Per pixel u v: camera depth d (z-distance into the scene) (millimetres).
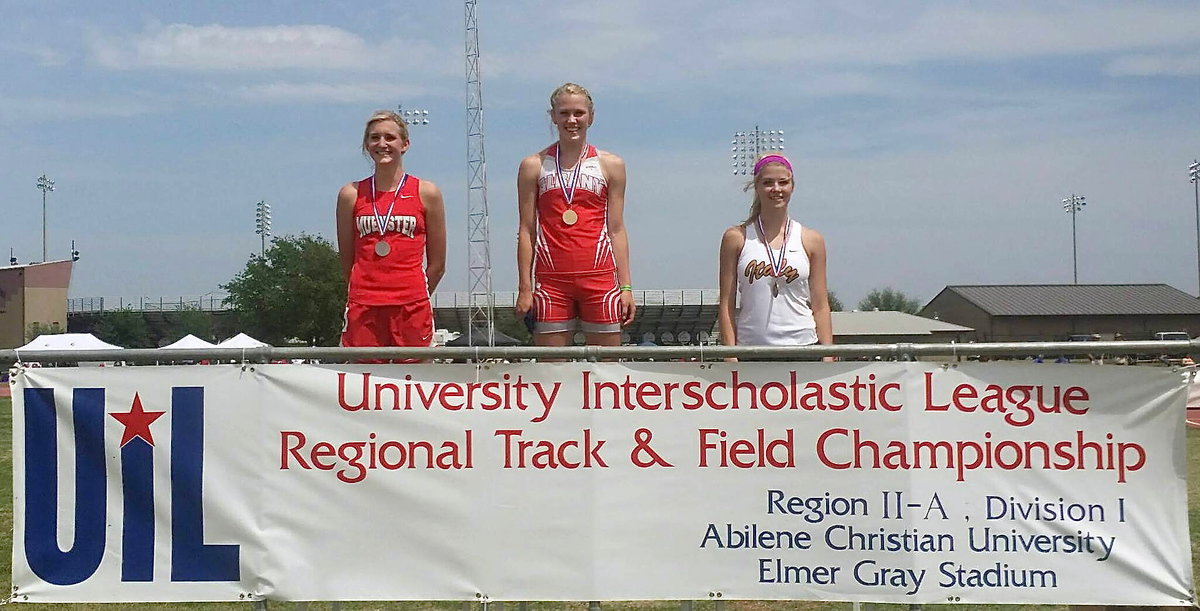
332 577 4797
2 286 64875
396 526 4793
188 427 4832
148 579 4820
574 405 4777
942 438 4719
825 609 6648
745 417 4754
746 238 5930
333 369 4816
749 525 4746
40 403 4848
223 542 4816
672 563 4758
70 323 71312
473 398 4797
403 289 5945
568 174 6000
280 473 4816
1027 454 4703
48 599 4812
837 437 4738
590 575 4754
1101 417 4695
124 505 4832
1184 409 4676
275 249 54281
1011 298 79375
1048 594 4695
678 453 4762
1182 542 4672
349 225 6109
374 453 4805
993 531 4695
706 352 4684
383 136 5934
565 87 6016
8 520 9883
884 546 4727
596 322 6035
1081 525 4691
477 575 4770
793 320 5832
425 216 6086
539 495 4777
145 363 4895
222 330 65812
